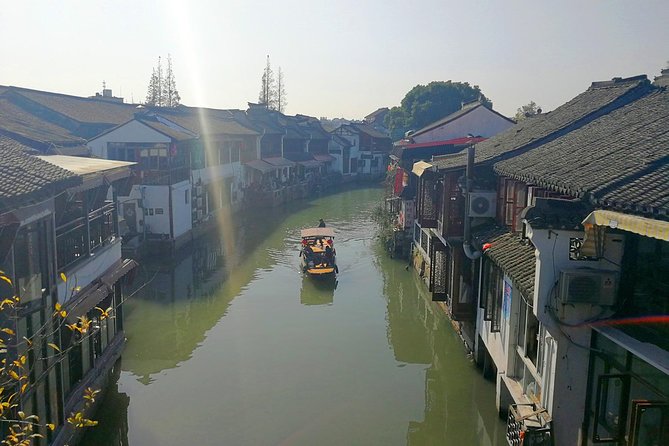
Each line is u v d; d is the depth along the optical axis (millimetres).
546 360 9852
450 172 16953
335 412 14430
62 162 14930
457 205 16922
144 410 14500
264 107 61188
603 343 8914
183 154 33844
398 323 21188
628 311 8742
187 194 33625
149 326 20609
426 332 20203
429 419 14148
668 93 15883
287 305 23047
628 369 8297
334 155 72688
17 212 9195
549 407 9633
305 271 27172
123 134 30688
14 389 8875
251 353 18172
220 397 15211
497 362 13766
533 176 11820
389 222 33594
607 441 8609
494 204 15664
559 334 9109
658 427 7664
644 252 8453
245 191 48469
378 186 68438
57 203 12094
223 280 26531
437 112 63156
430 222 20156
